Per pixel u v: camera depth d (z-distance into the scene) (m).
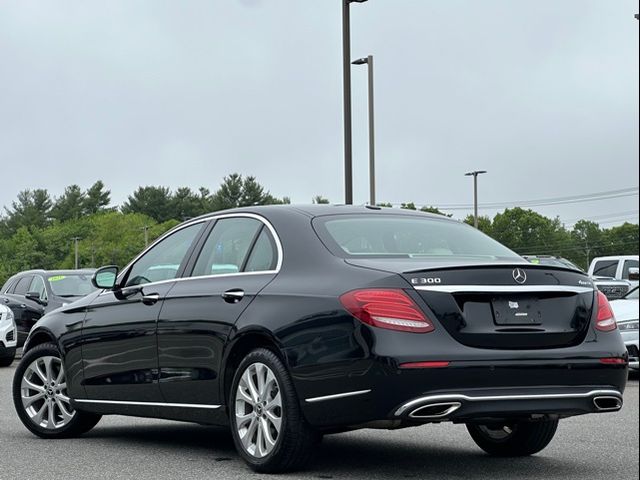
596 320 6.31
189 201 141.25
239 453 6.55
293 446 6.20
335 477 6.26
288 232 6.70
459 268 5.97
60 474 6.43
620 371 6.28
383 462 6.90
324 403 5.98
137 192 143.75
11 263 139.62
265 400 6.36
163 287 7.40
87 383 7.95
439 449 7.59
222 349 6.68
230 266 6.97
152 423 9.34
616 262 22.80
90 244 137.88
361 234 6.64
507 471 6.55
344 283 6.07
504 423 6.81
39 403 8.43
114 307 7.77
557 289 6.19
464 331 5.88
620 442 7.96
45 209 148.88
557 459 7.09
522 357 5.91
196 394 6.95
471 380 5.78
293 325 6.18
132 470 6.56
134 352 7.48
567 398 6.01
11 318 17.62
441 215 7.41
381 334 5.79
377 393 5.75
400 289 5.89
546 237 138.00
